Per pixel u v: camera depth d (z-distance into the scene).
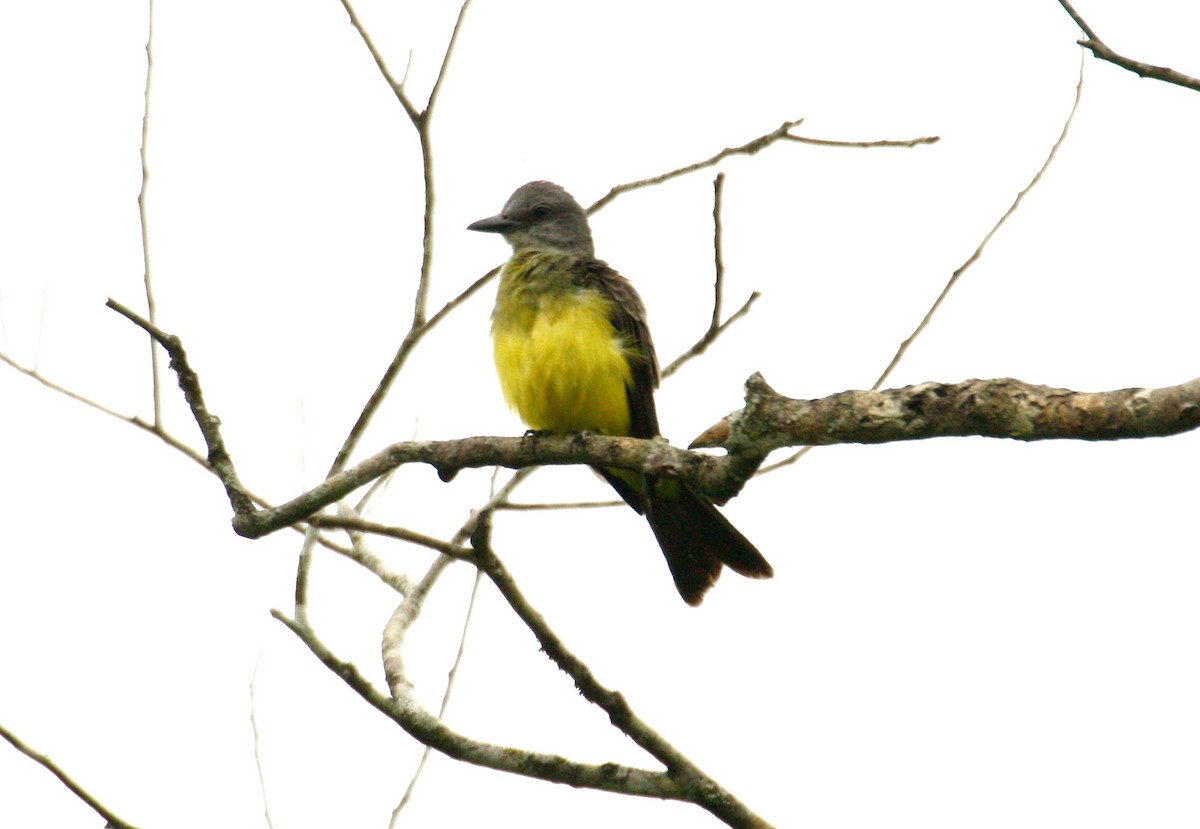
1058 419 6.06
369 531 8.83
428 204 10.09
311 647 8.34
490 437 9.19
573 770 8.34
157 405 9.98
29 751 7.95
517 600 8.65
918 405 6.54
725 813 8.35
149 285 9.78
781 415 6.99
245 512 9.18
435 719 8.30
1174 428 5.77
